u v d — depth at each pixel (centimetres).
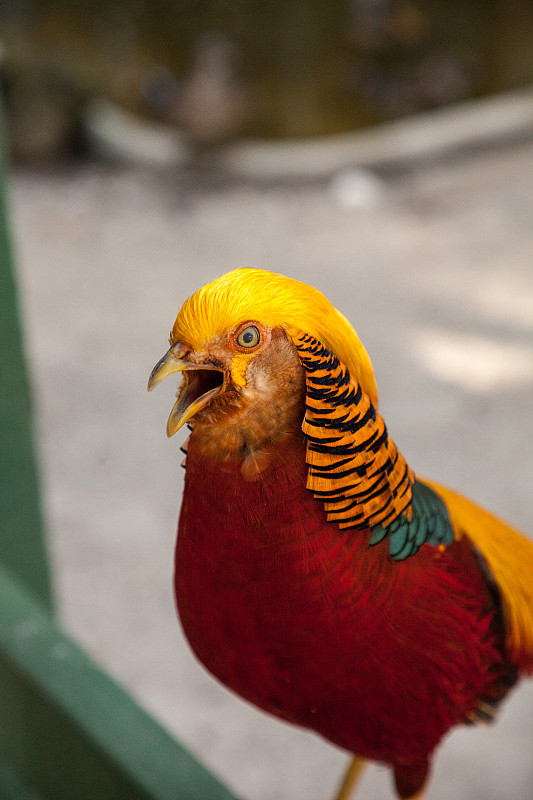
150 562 595
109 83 1253
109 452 693
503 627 189
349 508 146
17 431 352
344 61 1366
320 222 1030
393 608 158
